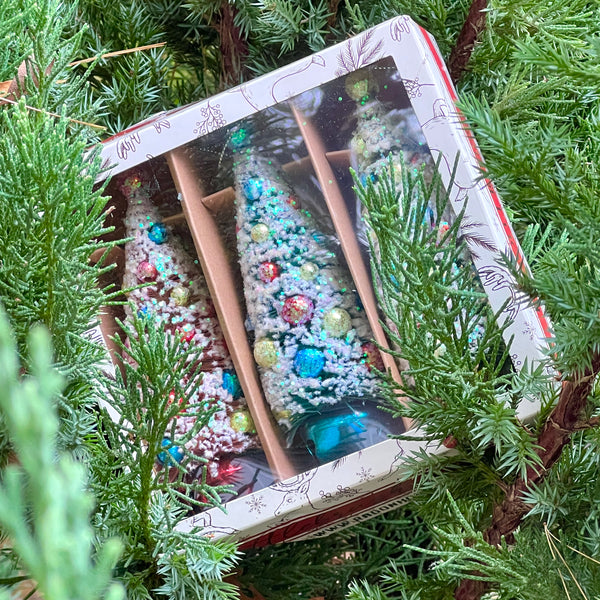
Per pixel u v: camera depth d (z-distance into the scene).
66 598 0.21
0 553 0.50
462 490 0.55
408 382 0.57
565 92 0.59
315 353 0.58
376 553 0.64
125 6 0.65
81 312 0.53
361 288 0.58
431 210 0.56
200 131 0.58
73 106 0.60
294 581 0.62
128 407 0.53
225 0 0.64
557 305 0.50
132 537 0.55
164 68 0.65
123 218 0.60
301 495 0.57
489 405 0.52
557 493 0.53
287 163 0.59
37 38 0.56
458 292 0.51
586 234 0.49
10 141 0.52
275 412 0.58
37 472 0.21
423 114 0.56
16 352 0.51
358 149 0.58
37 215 0.51
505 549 0.52
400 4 0.62
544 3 0.58
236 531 0.57
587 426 0.52
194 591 0.54
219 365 0.59
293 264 0.59
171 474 0.58
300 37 0.64
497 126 0.49
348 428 0.57
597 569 0.52
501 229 0.56
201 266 0.59
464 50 0.61
